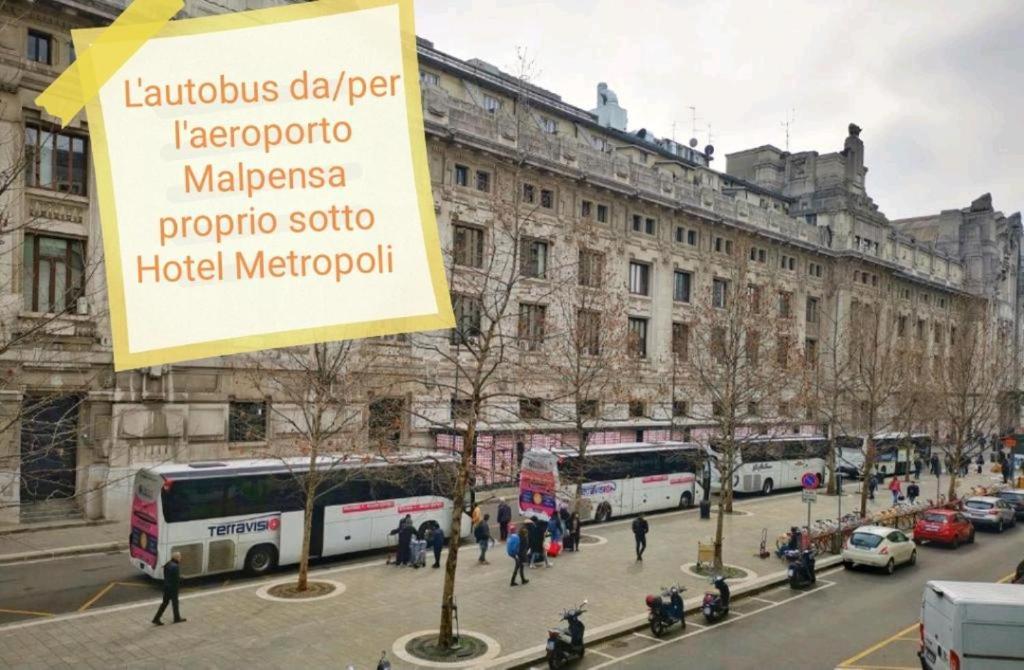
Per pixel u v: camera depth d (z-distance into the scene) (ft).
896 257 241.35
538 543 76.89
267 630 53.78
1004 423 230.48
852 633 59.21
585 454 101.91
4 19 78.02
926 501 130.52
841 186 220.02
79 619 55.36
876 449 149.89
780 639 57.36
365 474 77.92
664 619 57.57
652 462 116.98
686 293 167.94
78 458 86.94
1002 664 41.50
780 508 124.88
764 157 239.30
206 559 66.69
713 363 130.31
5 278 78.33
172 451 92.43
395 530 77.00
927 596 46.96
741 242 162.09
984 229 297.12
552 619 58.95
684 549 87.66
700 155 229.66
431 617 57.93
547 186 135.23
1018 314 327.67
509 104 153.28
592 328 111.65
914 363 196.44
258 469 71.26
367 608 59.88
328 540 75.56
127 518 88.69
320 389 67.67
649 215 156.76
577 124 168.66
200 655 48.49
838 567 83.76
